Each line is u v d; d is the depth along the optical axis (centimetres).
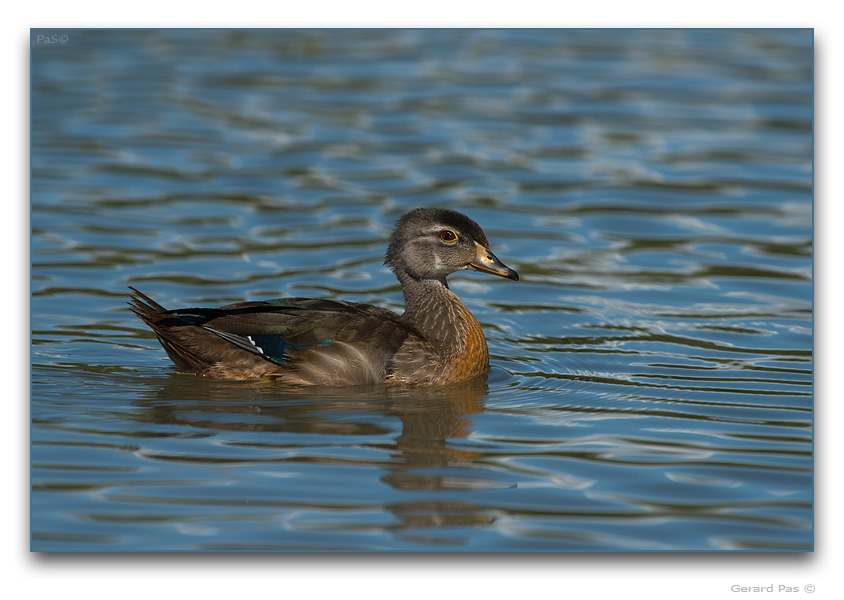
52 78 2616
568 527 923
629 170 2148
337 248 1756
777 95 2616
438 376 1298
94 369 1303
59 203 1886
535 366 1374
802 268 1703
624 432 1136
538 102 2559
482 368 1348
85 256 1677
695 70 2825
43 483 987
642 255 1767
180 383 1266
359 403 1217
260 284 1600
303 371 1266
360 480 1005
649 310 1557
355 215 1897
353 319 1297
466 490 988
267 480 1000
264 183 2031
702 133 2362
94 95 2502
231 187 2006
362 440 1102
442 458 1059
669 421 1169
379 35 3123
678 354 1399
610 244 1811
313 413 1178
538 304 1591
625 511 953
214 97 2527
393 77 2723
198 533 905
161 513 935
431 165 2148
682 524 930
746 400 1230
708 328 1487
